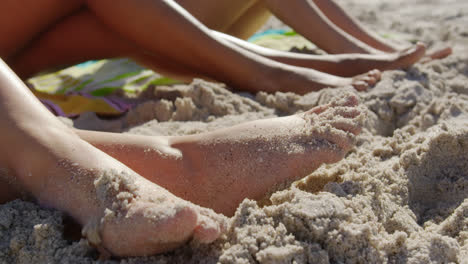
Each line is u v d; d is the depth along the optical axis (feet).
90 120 6.59
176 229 3.13
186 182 3.92
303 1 7.77
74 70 9.00
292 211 3.50
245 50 6.63
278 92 6.39
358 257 3.38
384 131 6.24
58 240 3.42
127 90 7.89
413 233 3.85
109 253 3.31
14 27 5.92
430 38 10.75
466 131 4.81
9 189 3.78
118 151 4.01
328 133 4.17
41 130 3.67
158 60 6.66
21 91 3.82
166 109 6.51
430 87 6.80
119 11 6.07
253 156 3.99
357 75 7.16
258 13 8.21
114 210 3.23
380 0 15.31
